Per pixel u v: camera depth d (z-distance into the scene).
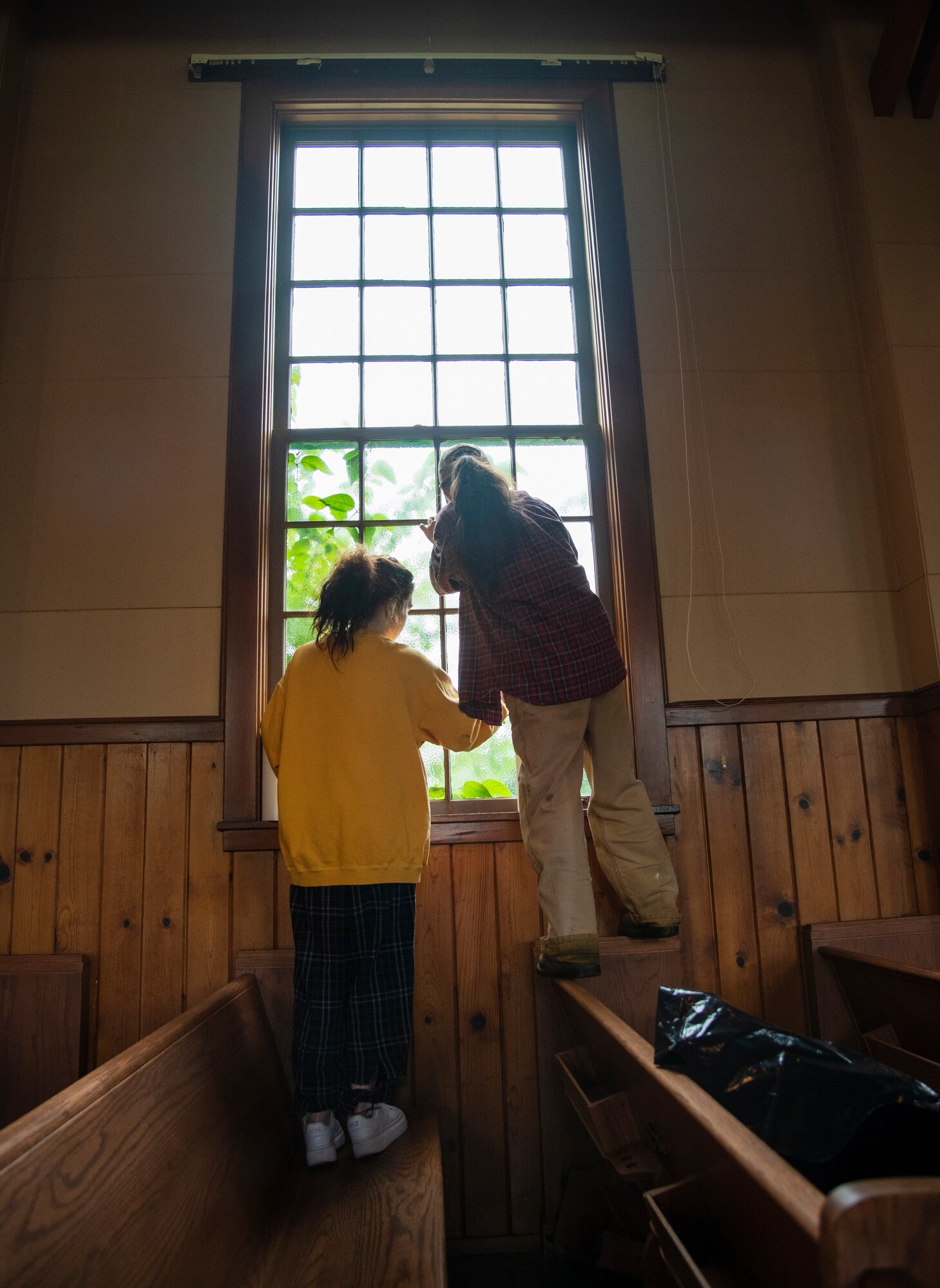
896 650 2.50
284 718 1.93
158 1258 1.13
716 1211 1.04
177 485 2.49
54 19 2.90
